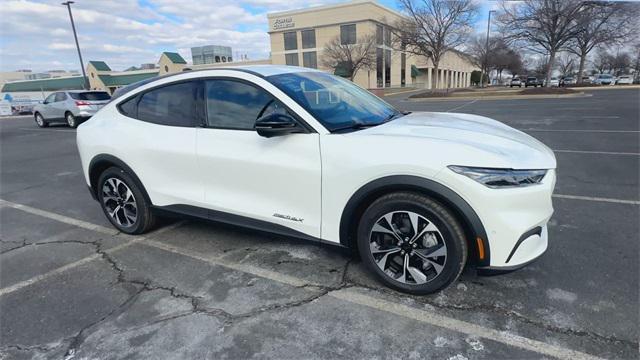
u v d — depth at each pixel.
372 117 3.04
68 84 61.12
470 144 2.33
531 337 2.13
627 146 6.94
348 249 2.69
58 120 15.10
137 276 2.99
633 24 26.80
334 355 2.07
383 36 51.50
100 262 3.27
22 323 2.47
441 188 2.22
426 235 2.38
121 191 3.73
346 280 2.78
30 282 2.99
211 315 2.46
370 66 44.94
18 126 17.42
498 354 2.02
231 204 3.04
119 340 2.27
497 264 2.26
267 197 2.86
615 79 47.88
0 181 6.70
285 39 55.00
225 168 2.99
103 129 3.68
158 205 3.48
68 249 3.58
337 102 3.02
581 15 24.95
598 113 12.34
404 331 2.23
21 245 3.74
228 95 3.00
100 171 3.87
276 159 2.73
